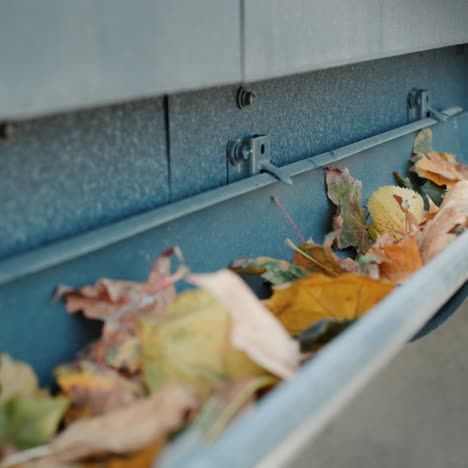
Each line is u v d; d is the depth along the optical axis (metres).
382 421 0.85
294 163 0.78
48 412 0.44
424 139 1.10
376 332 0.41
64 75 0.44
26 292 0.49
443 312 0.79
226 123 0.69
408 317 0.43
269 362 0.43
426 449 0.80
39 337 0.50
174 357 0.45
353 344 0.39
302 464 0.77
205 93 0.66
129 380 0.48
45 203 0.51
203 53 0.54
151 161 0.60
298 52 0.65
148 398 0.42
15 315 0.49
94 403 0.45
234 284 0.44
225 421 0.37
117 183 0.57
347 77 0.91
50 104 0.43
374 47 0.79
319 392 0.36
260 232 0.72
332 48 0.70
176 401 0.41
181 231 0.62
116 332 0.51
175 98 0.62
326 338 0.49
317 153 0.85
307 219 0.79
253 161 0.72
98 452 0.41
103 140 0.56
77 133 0.53
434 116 1.15
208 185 0.67
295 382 0.36
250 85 0.71
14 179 0.49
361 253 0.84
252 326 0.44
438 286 0.49
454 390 0.91
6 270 0.48
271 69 0.61
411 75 1.11
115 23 0.47
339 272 0.65
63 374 0.47
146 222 0.58
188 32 0.52
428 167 1.02
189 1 0.52
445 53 1.23
